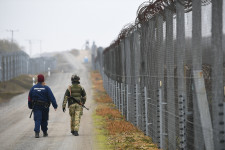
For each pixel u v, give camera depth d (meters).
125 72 50.12
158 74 27.70
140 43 35.25
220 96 15.96
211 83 16.72
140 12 29.39
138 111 39.03
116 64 65.69
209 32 16.88
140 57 36.25
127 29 43.72
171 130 24.41
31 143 31.94
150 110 32.06
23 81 187.50
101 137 34.50
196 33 18.39
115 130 37.44
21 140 33.91
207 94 17.22
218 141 15.84
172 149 24.31
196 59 18.48
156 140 29.45
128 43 46.31
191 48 19.59
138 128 38.78
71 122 37.31
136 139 32.41
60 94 115.44
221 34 15.81
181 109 21.27
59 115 58.53
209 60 16.89
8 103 90.75
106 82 112.25
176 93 22.61
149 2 26.45
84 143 31.34
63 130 40.88
